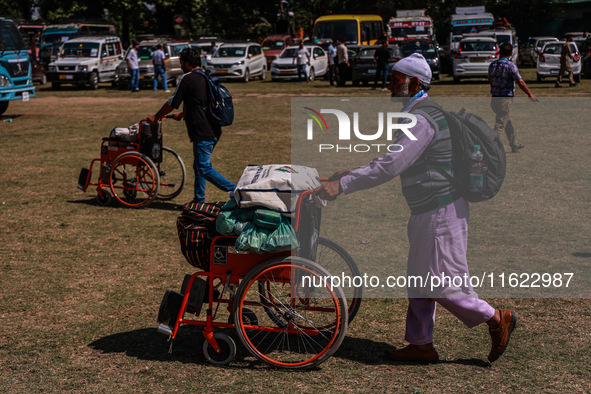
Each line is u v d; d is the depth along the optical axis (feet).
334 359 13.73
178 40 114.01
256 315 15.99
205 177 24.79
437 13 169.48
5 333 15.08
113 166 27.25
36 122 56.80
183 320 13.74
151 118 25.89
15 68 59.82
